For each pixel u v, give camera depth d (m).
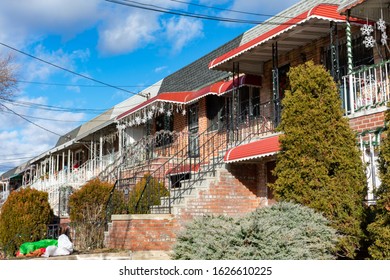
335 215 8.22
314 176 8.41
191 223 7.84
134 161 18.98
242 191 12.94
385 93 9.52
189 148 16.44
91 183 14.93
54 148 31.84
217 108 17.72
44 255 12.00
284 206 8.10
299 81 8.98
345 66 12.16
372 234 7.09
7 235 14.85
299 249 6.88
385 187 6.86
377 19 10.73
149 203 13.50
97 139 27.42
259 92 15.43
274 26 15.62
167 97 18.47
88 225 13.53
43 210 15.43
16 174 40.94
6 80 21.66
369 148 9.19
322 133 8.55
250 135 13.65
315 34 12.45
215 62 14.47
